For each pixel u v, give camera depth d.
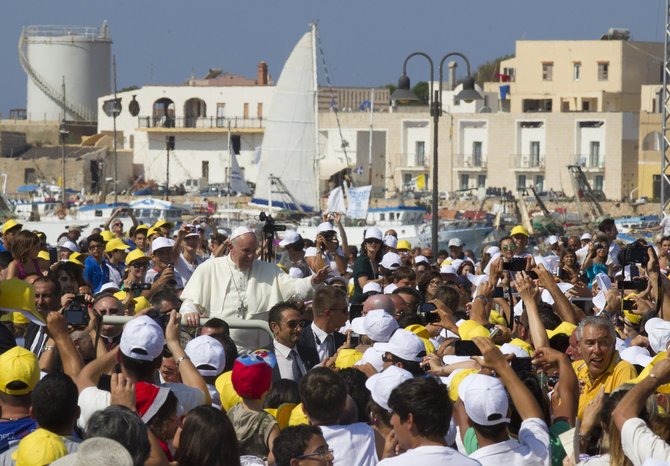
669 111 67.12
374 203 175.25
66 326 14.83
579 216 144.00
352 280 31.38
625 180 182.50
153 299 19.72
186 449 11.96
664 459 11.38
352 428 13.45
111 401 12.43
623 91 196.00
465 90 54.09
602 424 13.37
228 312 21.27
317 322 19.61
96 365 14.10
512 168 188.62
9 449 12.70
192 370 14.70
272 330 18.75
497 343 17.81
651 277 19.67
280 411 14.83
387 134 197.25
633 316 21.31
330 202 104.69
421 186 171.00
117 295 21.81
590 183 183.38
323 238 27.94
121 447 9.62
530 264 19.81
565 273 30.69
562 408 13.89
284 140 106.94
